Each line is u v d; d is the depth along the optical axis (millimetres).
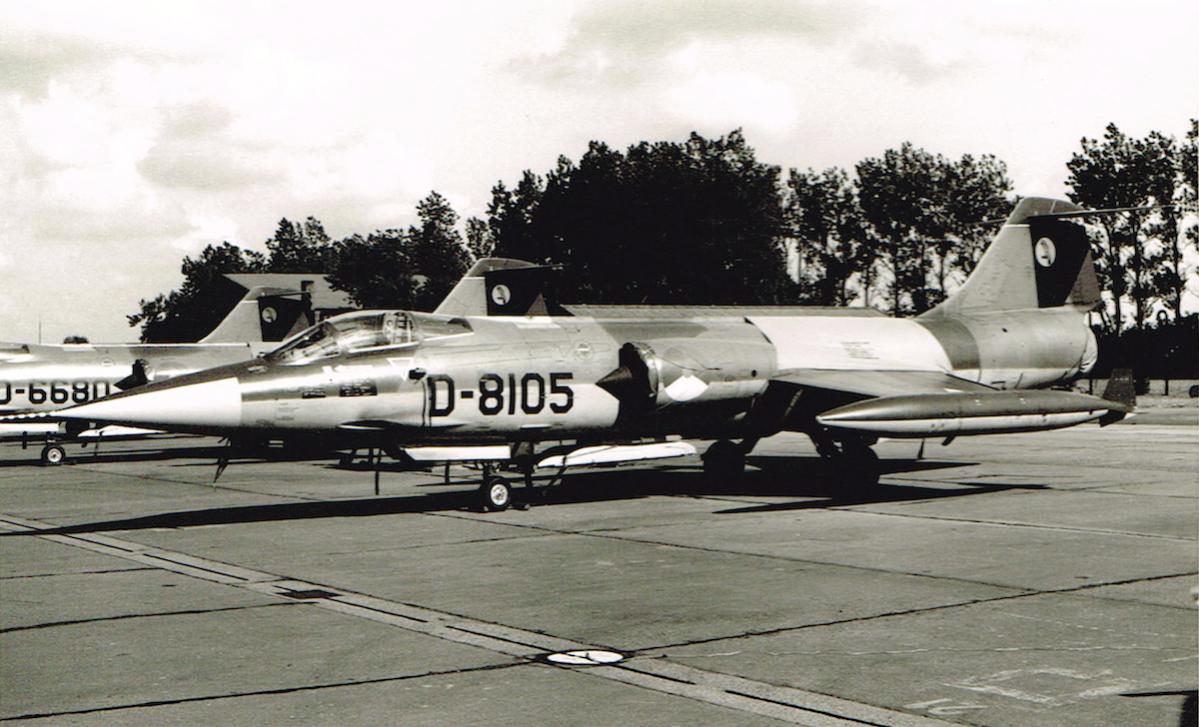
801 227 99812
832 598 9148
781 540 12469
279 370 13805
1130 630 7973
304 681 6766
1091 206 71625
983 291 20688
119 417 12812
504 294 33406
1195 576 10070
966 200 91250
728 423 17000
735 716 6031
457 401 14578
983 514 14625
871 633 7914
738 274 75500
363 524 14094
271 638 7875
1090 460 22859
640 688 6574
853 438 17203
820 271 100250
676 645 7605
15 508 16562
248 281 102125
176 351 29109
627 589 9609
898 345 18828
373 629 8141
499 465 15484
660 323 16922
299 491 18453
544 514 14992
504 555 11531
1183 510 14875
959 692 6457
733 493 17516
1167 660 7148
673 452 16484
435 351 14609
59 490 19359
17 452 30812
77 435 25922
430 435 14695
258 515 15156
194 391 13273
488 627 8188
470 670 6996
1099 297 21875
